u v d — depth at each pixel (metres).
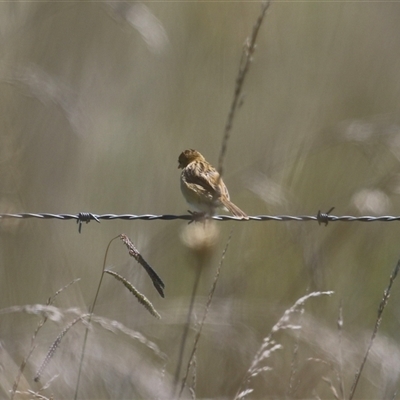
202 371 9.88
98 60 12.95
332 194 12.10
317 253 10.90
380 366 9.77
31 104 11.86
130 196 12.30
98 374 9.12
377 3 14.15
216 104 13.19
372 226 11.37
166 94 13.11
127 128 12.73
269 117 13.16
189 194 9.74
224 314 10.30
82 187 12.13
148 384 9.06
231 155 12.81
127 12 11.09
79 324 9.54
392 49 13.78
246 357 9.84
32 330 9.77
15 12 12.11
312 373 9.40
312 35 13.89
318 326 10.02
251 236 11.60
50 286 10.66
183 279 11.09
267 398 9.37
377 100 13.35
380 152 11.85
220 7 13.55
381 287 11.31
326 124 13.02
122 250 11.75
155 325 10.34
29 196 11.40
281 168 12.16
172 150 12.70
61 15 12.73
